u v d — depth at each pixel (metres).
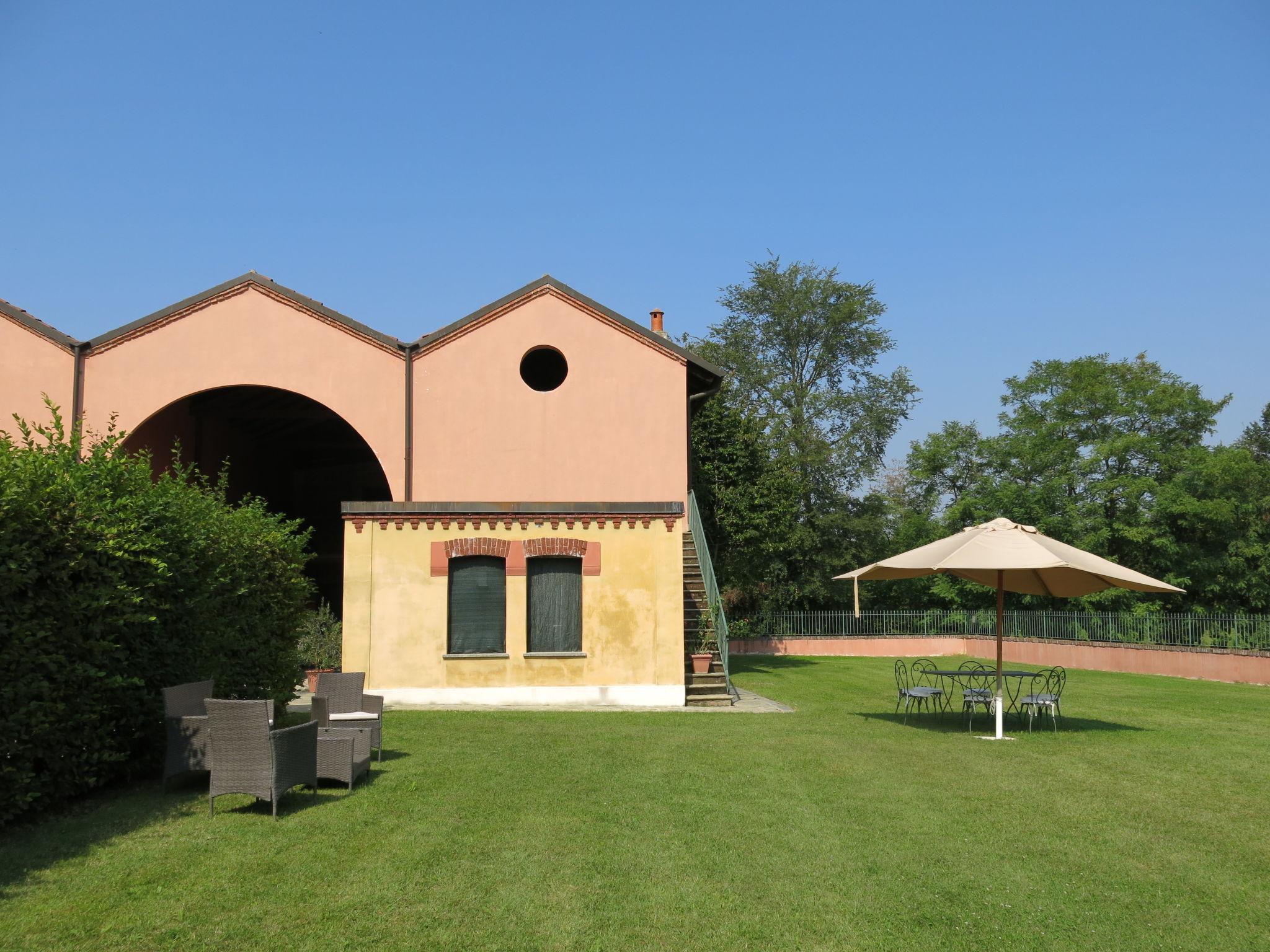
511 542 17.00
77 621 8.63
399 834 8.10
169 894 6.57
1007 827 8.81
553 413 21.80
